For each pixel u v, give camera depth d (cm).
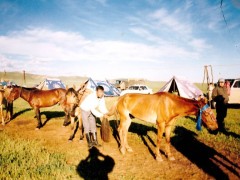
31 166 533
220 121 909
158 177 508
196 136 838
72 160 598
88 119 695
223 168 557
